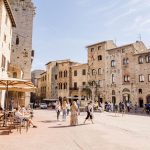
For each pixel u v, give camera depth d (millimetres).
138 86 50062
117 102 53625
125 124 19125
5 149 8930
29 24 42531
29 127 16016
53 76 72938
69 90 65938
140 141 11070
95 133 13617
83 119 23734
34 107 63750
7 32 29812
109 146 9781
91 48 61625
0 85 17250
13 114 16094
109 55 56750
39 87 86500
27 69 41125
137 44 53719
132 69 51562
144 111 41688
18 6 42281
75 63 69125
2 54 26859
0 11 24984
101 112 39562
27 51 41562
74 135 12766
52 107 58031
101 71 58250
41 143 10289
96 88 58312
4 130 14273
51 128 15828
